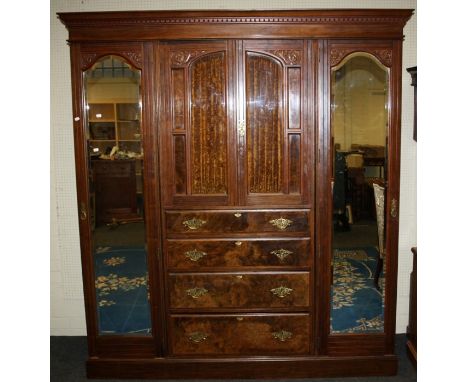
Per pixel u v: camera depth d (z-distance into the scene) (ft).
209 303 7.53
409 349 8.29
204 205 7.36
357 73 7.12
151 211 7.39
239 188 7.32
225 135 7.25
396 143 7.22
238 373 7.66
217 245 7.41
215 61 7.15
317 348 7.65
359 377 7.68
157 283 7.53
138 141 7.30
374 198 7.39
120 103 7.24
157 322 7.61
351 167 7.31
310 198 7.32
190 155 7.30
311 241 7.39
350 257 7.50
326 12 6.88
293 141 7.28
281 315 7.55
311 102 7.14
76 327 9.32
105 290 7.66
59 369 8.13
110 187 7.43
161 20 6.97
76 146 7.32
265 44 7.08
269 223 7.37
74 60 7.14
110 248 7.56
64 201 8.98
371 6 8.38
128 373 7.74
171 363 7.66
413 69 8.13
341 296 7.59
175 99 7.22
